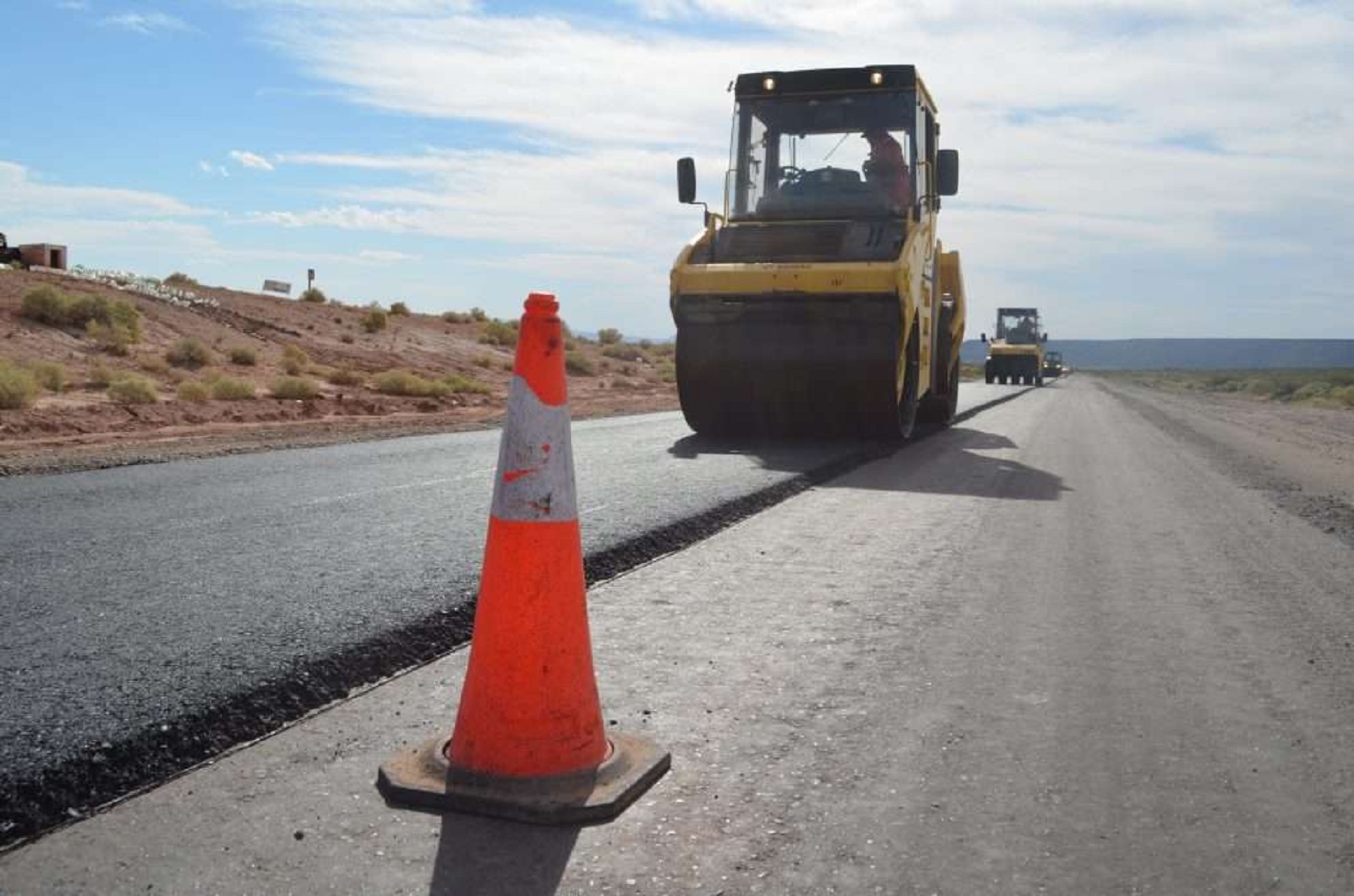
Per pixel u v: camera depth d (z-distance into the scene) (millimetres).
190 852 2893
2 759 3299
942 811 3191
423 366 33844
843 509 8992
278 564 6145
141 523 7535
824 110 14242
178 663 4270
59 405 17281
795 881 2762
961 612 5582
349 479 10055
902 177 14094
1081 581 6398
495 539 3428
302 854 2881
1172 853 2939
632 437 14766
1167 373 185125
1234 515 9211
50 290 25172
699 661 4684
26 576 5809
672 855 2904
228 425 16344
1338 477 12852
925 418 18578
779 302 13422
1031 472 12070
